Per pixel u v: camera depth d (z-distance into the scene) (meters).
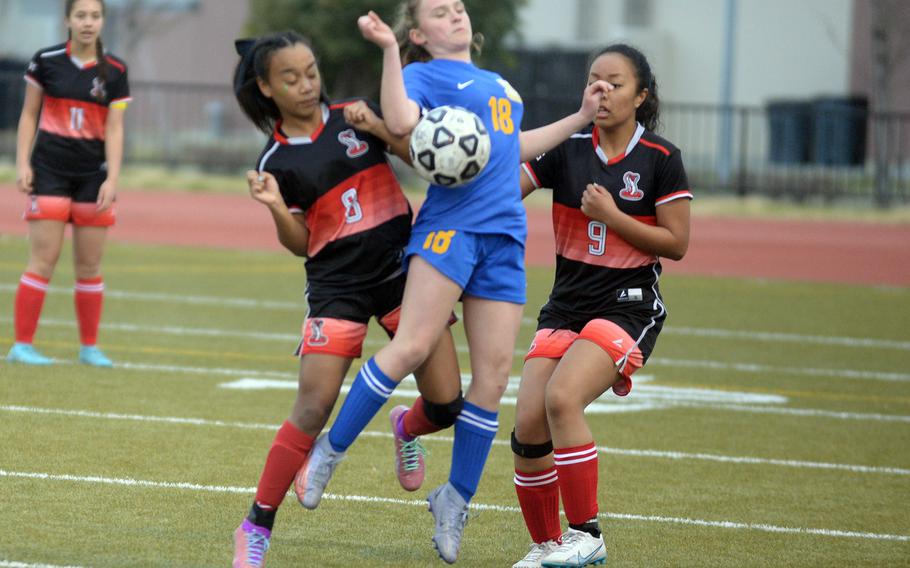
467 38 19.30
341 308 18.59
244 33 109.19
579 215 20.50
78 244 35.09
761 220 94.56
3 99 112.19
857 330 50.22
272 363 38.22
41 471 24.19
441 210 18.70
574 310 20.48
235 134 133.38
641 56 20.39
